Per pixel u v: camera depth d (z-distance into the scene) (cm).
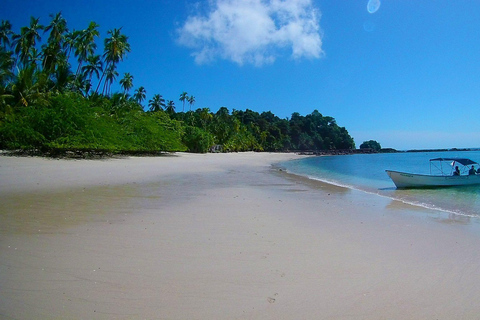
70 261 504
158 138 4016
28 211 843
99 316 352
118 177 1772
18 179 1467
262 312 374
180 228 725
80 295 396
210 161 4044
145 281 442
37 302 376
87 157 3105
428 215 987
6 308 362
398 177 1744
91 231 675
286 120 15000
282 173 2717
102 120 3141
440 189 1720
